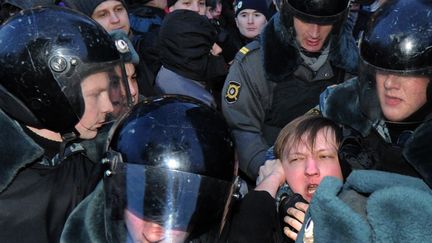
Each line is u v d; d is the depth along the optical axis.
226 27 3.83
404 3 1.49
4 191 1.57
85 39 1.61
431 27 1.43
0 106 1.61
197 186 1.27
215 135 1.32
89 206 1.44
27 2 2.78
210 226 1.31
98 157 1.65
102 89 1.63
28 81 1.57
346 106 1.75
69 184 1.62
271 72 2.29
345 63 2.29
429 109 1.47
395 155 1.54
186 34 2.55
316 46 2.23
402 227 1.10
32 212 1.57
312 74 2.30
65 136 1.64
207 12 3.70
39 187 1.59
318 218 1.16
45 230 1.57
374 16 1.55
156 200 1.26
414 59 1.42
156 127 1.30
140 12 3.19
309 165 1.80
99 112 1.63
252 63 2.34
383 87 1.49
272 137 2.35
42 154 1.59
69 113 1.60
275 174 1.87
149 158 1.27
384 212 1.11
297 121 1.87
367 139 1.64
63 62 1.57
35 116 1.61
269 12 3.58
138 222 1.28
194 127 1.31
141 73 2.71
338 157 1.72
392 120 1.50
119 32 2.05
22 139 1.57
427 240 1.09
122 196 1.28
